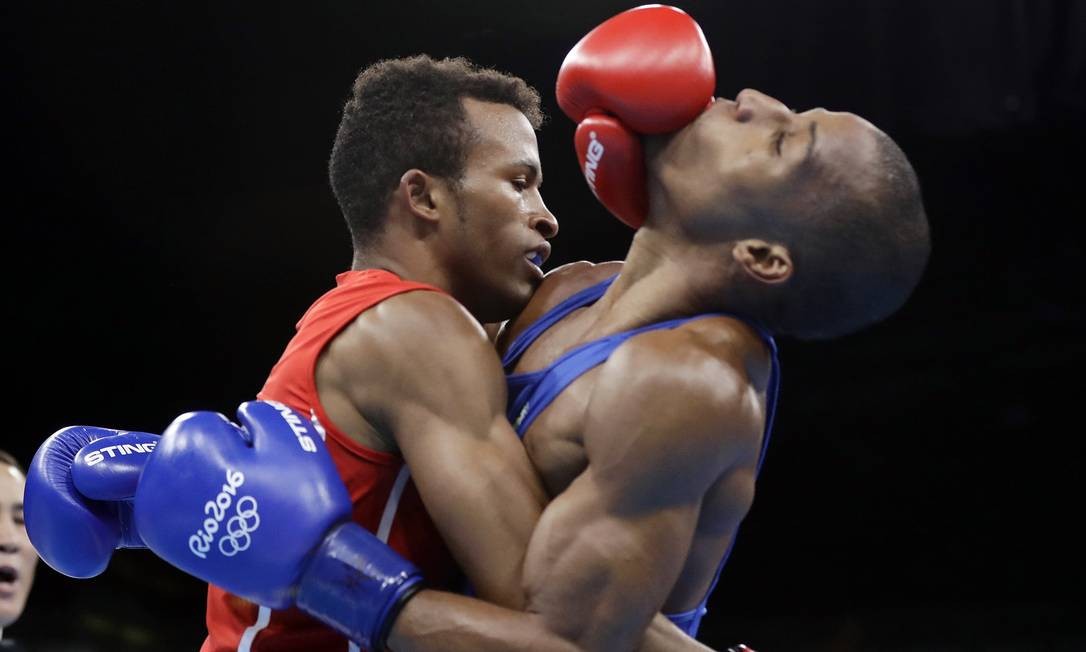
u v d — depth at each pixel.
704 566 1.97
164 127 7.57
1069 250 9.38
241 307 8.24
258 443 1.91
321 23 7.34
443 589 2.10
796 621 8.97
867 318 1.98
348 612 1.83
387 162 2.21
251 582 1.85
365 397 1.98
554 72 7.70
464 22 7.47
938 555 9.12
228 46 7.34
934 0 8.04
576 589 1.75
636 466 1.75
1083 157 9.01
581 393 1.94
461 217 2.19
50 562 2.31
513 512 1.86
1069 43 8.08
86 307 8.16
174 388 8.38
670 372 1.78
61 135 7.54
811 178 1.87
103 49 7.25
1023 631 8.59
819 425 9.48
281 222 7.97
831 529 9.26
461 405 1.91
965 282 9.53
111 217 7.88
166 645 7.39
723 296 1.97
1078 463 9.15
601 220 8.38
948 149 9.25
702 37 1.99
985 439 9.33
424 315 1.98
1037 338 9.44
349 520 1.90
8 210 7.80
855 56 8.05
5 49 7.16
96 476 2.26
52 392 8.24
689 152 1.96
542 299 2.25
